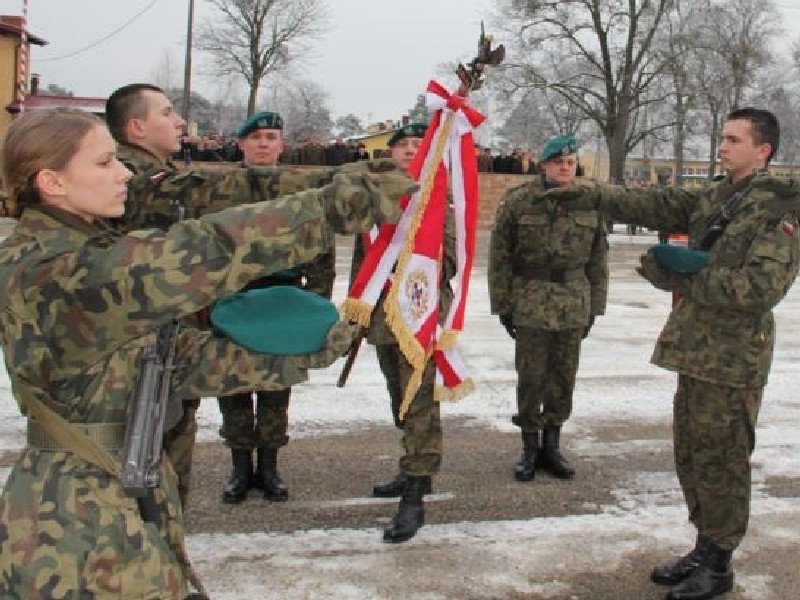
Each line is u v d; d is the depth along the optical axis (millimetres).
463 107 3760
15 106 26969
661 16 31234
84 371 1825
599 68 31969
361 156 22531
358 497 4617
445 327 3986
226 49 34219
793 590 3693
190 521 4250
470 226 3908
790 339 9172
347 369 3602
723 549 3553
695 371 3438
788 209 3262
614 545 4102
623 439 5742
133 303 1707
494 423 5977
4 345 1826
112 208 1954
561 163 4840
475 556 3938
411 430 4125
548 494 4750
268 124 4492
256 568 3756
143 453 1880
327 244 1820
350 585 3619
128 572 1840
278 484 4566
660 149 44594
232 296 2139
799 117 43906
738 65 32156
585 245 4910
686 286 3387
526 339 4914
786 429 6016
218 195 2811
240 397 4457
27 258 1806
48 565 1792
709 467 3492
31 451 1904
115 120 3225
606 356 8047
